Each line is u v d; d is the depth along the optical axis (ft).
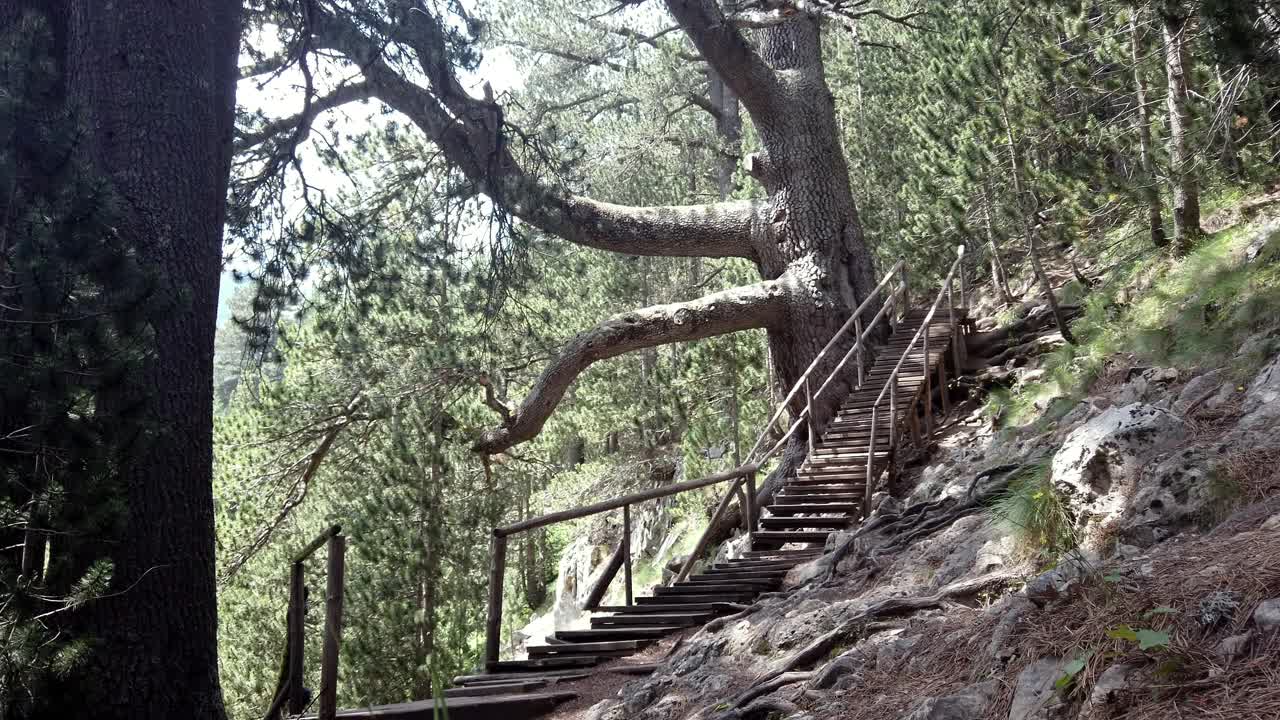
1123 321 35.27
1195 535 13.60
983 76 43.62
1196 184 36.42
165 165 25.66
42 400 18.49
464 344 51.57
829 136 54.85
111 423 19.89
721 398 64.08
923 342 44.65
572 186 52.70
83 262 19.99
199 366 25.41
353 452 56.03
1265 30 23.06
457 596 49.73
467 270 44.39
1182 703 8.99
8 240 20.06
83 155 23.21
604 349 50.39
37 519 18.02
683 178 79.10
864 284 53.78
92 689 21.38
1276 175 35.81
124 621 22.45
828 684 14.74
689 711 17.62
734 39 50.03
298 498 56.70
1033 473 20.88
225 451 57.82
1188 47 33.81
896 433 38.14
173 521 23.82
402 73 35.94
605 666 24.68
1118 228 47.52
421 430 50.19
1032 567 16.15
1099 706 9.56
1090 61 40.32
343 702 46.03
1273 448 14.48
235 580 58.29
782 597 23.97
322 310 42.14
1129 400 26.48
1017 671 11.52
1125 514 15.12
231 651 56.95
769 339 55.77
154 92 25.80
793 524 34.06
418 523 48.67
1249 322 24.98
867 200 61.62
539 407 49.90
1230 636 9.61
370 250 40.01
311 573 53.57
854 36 51.44
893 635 15.38
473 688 23.30
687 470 63.62
